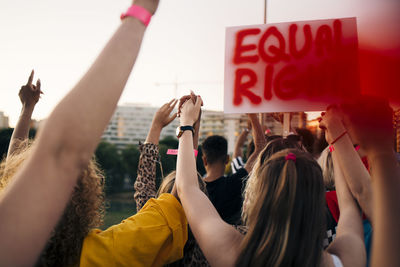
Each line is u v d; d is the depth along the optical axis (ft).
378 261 2.27
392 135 2.21
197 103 4.67
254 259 3.07
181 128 4.50
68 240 3.34
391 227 2.23
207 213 3.64
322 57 7.14
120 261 3.49
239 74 7.76
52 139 1.96
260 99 7.48
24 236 1.82
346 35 7.04
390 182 2.22
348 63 6.95
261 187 3.39
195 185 4.02
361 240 3.43
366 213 3.68
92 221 3.58
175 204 4.20
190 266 4.74
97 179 3.67
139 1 2.42
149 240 3.71
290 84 7.30
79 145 1.98
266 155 4.99
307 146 9.86
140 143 5.96
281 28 7.60
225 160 8.66
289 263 3.00
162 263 3.98
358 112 2.21
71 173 1.98
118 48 2.23
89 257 3.40
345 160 3.89
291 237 3.04
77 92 2.06
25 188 1.87
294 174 3.24
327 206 5.51
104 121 2.07
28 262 1.85
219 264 3.26
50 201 1.91
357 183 3.79
